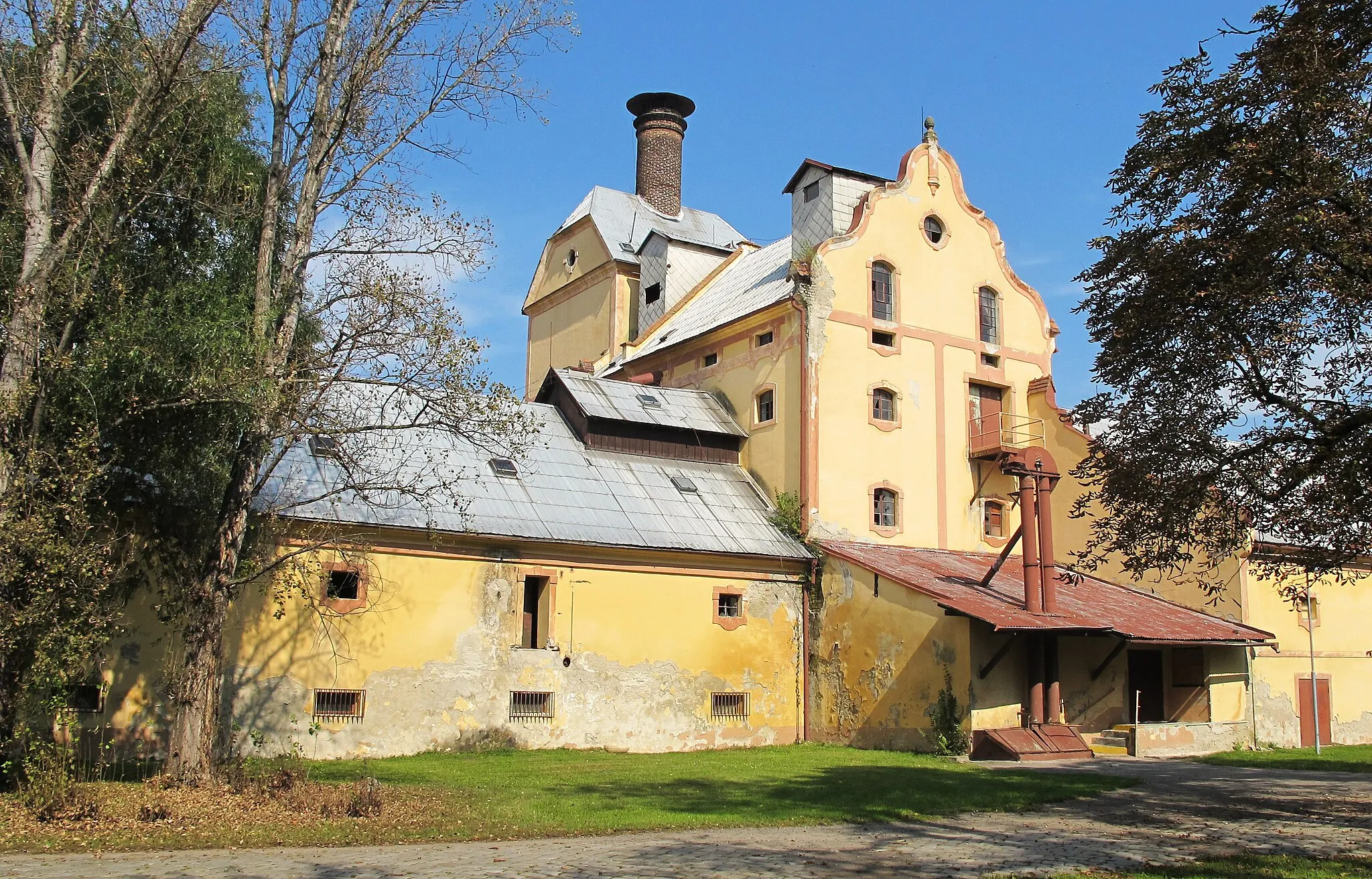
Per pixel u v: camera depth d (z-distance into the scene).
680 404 31.39
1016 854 12.27
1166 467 15.59
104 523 15.04
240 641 20.92
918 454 30.80
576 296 41.81
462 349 16.06
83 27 15.54
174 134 16.48
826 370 29.48
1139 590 30.62
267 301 15.95
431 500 23.75
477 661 23.34
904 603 25.41
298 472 22.91
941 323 32.00
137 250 16.16
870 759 22.78
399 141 17.09
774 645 27.27
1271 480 15.00
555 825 13.62
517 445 18.88
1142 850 12.70
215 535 15.56
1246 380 15.00
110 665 19.48
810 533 28.33
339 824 13.27
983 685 23.86
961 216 33.12
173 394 15.13
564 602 24.56
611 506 26.62
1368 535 14.55
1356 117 13.74
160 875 10.30
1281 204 13.90
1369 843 13.39
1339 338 14.54
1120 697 27.30
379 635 22.41
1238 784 19.33
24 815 12.85
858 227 30.77
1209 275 14.73
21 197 15.12
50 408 14.66
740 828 13.89
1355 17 14.05
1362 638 31.83
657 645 25.53
